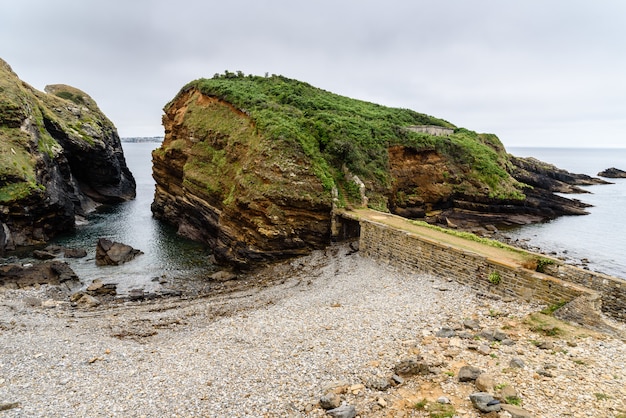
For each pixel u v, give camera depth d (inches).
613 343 627.8
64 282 1277.1
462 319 766.5
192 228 2047.2
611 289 793.6
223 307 1026.7
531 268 906.1
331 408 502.9
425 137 2258.9
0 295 1124.5
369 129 2089.1
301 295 1062.4
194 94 2385.6
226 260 1528.1
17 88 2230.6
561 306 762.8
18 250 1705.2
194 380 614.2
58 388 613.3
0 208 1695.4
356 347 676.7
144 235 2086.6
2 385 622.2
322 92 2844.5
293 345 712.4
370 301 938.7
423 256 1116.5
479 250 1015.6
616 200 3297.2
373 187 1798.7
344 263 1317.7
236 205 1540.4
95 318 974.4
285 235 1434.5
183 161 2245.3
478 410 458.3
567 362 569.6
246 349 717.3
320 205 1489.9
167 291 1230.9
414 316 802.8
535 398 478.0
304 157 1556.3
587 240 1924.2
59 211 2021.4
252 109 1859.0
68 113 3009.4
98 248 1584.6
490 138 3292.3
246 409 524.4
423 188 2222.0
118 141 3782.0
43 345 776.3
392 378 551.2
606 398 472.1
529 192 2635.3
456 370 563.5
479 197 2261.3
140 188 4628.4
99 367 689.0
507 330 700.0
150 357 724.7
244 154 1728.6
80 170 2915.8
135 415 530.0
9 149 1884.8
